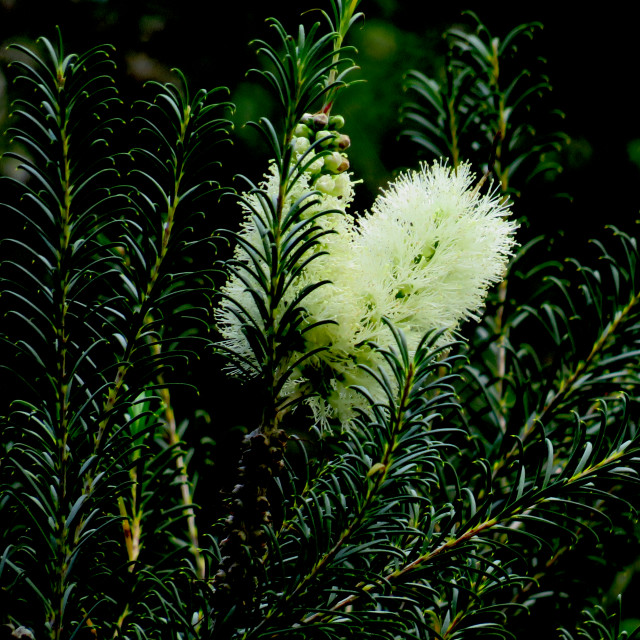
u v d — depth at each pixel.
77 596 0.71
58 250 0.71
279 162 0.69
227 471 0.83
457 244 0.73
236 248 0.73
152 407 0.77
